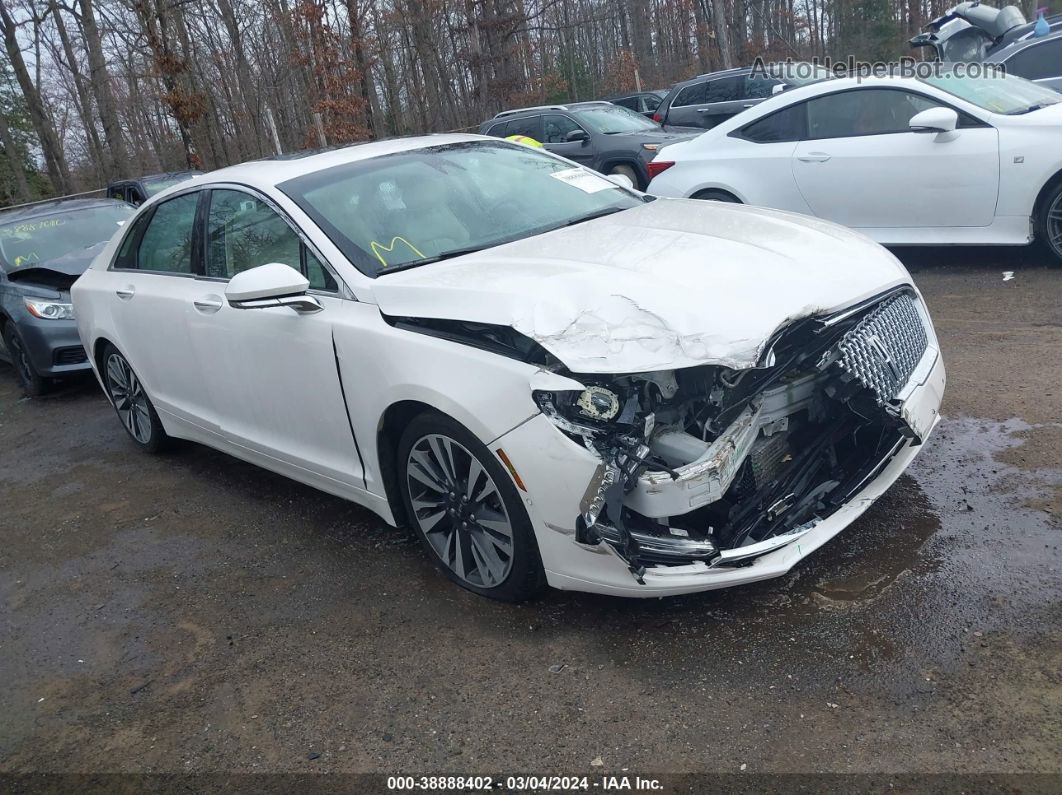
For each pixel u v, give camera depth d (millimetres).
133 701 3189
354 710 2936
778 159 7578
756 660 2846
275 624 3527
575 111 13328
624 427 2721
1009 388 4648
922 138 6875
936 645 2781
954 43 11250
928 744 2414
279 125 32062
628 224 3834
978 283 6762
